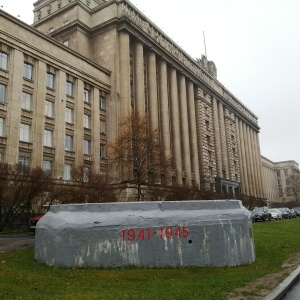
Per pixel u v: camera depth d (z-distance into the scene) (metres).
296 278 9.93
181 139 58.69
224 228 11.47
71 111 40.62
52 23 52.16
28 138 34.69
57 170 36.72
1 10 33.38
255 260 12.37
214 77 77.69
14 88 33.53
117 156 37.00
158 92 54.88
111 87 46.38
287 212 48.38
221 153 72.62
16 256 12.30
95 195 30.64
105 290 7.76
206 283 8.61
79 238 10.73
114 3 48.72
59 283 8.36
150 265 10.75
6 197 24.19
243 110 90.81
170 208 11.56
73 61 41.22
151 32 53.41
